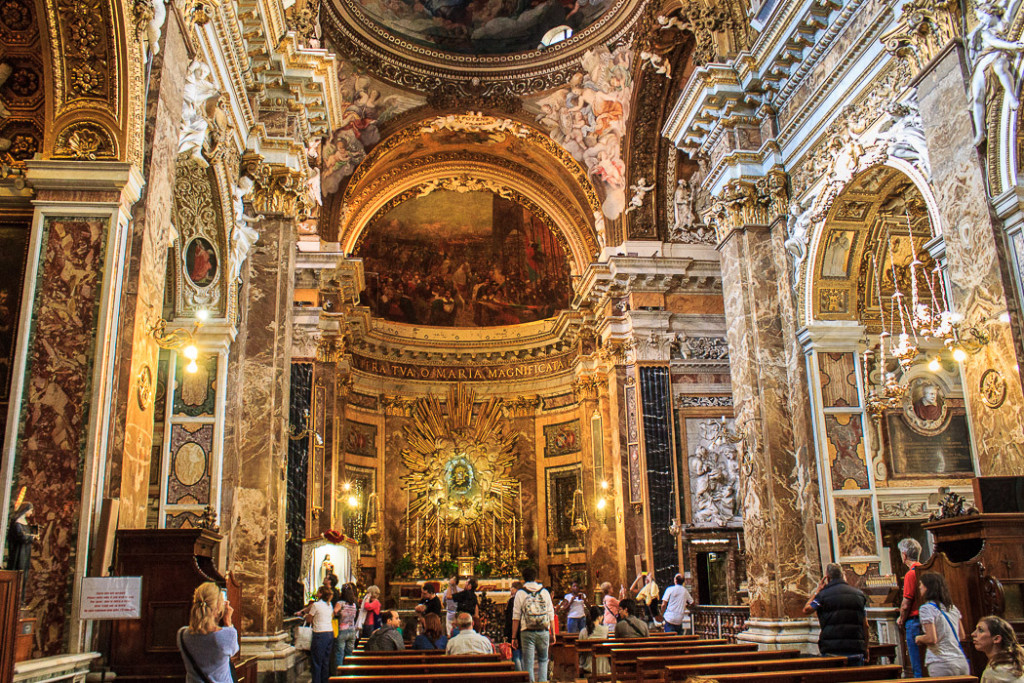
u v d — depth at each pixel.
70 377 6.61
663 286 21.14
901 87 10.34
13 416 6.50
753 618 12.53
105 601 5.98
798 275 12.62
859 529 11.88
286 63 12.45
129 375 6.89
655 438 20.20
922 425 13.84
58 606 6.12
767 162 13.40
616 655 9.50
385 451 27.78
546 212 24.91
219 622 5.74
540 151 23.45
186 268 10.85
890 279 15.14
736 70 13.68
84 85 7.11
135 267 7.12
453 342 28.91
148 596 6.88
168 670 6.75
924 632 6.42
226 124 10.51
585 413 24.38
